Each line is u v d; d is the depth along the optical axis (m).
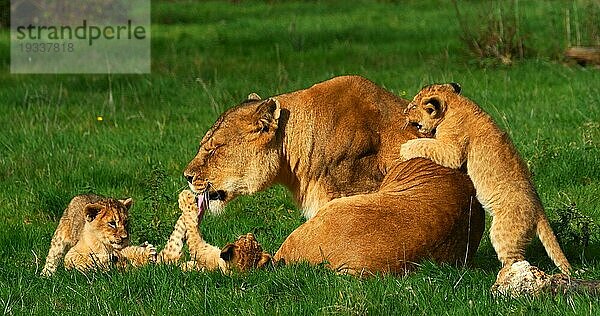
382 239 10.04
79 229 12.17
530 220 10.58
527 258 11.83
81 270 11.22
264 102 11.06
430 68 26.03
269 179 11.27
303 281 10.02
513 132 17.89
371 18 39.94
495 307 9.38
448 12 39.88
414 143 10.90
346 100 11.28
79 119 21.09
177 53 30.86
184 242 11.77
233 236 13.13
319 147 11.15
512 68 25.58
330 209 10.34
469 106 10.98
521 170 10.77
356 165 11.14
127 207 12.09
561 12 30.91
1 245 13.34
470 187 10.82
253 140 11.13
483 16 30.19
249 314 9.47
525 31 28.33
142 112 21.80
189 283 10.42
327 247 10.15
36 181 16.47
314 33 34.28
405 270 10.03
